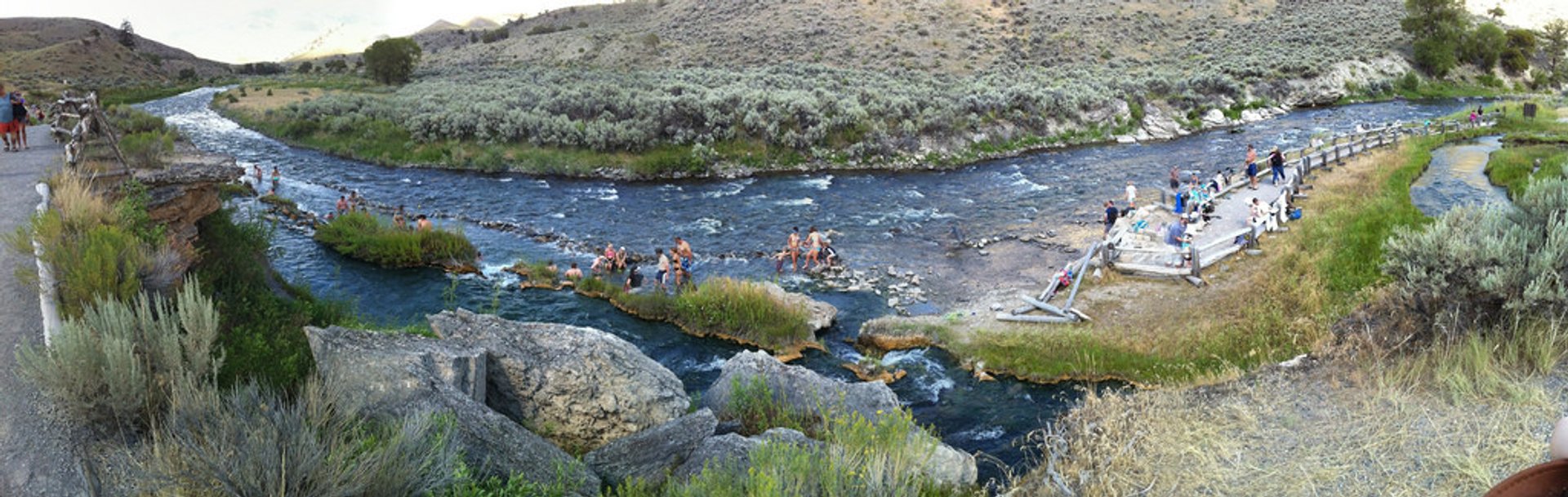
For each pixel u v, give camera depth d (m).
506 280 24.16
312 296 19.53
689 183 40.41
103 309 7.89
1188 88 61.41
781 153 44.19
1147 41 88.94
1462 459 8.08
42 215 11.30
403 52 84.12
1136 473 9.37
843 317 21.06
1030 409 15.25
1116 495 8.91
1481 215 12.54
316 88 80.69
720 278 21.62
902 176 41.28
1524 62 88.56
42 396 7.41
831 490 7.69
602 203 35.44
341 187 38.88
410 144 47.00
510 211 33.94
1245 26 93.44
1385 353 11.05
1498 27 90.94
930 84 67.19
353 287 23.16
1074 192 36.19
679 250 24.88
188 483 6.03
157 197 16.33
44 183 14.27
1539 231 11.23
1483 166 35.16
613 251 25.48
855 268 25.47
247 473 6.01
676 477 9.55
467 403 8.80
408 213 33.34
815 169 43.22
